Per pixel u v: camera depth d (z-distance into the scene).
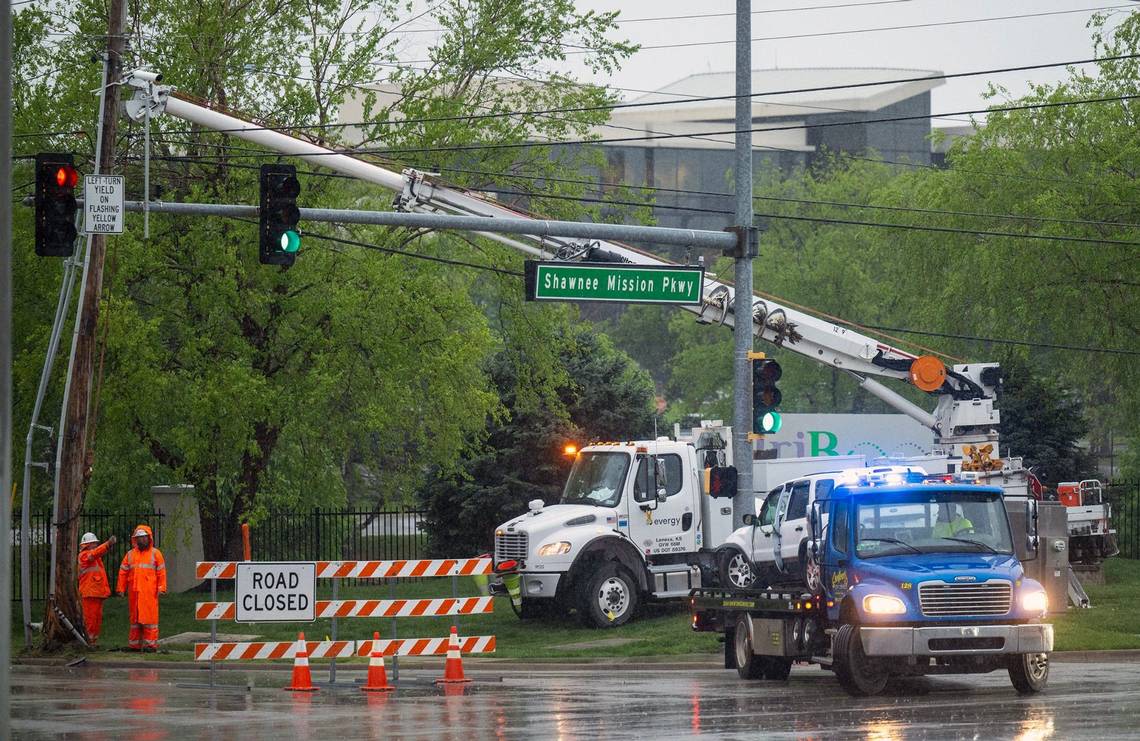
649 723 46.72
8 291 24.64
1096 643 73.06
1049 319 130.12
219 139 103.06
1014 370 124.00
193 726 47.59
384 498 118.06
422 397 108.12
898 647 52.94
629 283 75.75
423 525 125.25
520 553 89.06
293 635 91.12
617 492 90.81
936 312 145.00
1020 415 122.38
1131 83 131.75
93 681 67.62
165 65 103.38
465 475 111.81
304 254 103.19
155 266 100.25
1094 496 99.88
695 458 93.88
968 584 53.72
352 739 43.59
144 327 95.12
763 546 79.44
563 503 93.12
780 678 63.12
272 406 100.62
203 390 98.94
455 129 108.00
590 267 75.00
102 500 127.31
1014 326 132.75
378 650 60.78
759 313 90.19
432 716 50.16
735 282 80.12
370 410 101.19
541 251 90.19
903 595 53.75
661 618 92.50
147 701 56.81
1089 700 51.84
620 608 89.69
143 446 107.81
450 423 107.31
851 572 55.47
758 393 79.56
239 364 99.31
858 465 97.75
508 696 57.53
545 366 117.25
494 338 113.81
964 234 139.75
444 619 99.25
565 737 43.28
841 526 56.81
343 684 62.53
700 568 92.62
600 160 121.38
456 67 114.75
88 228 71.38
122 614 107.94
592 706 52.66
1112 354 127.56
